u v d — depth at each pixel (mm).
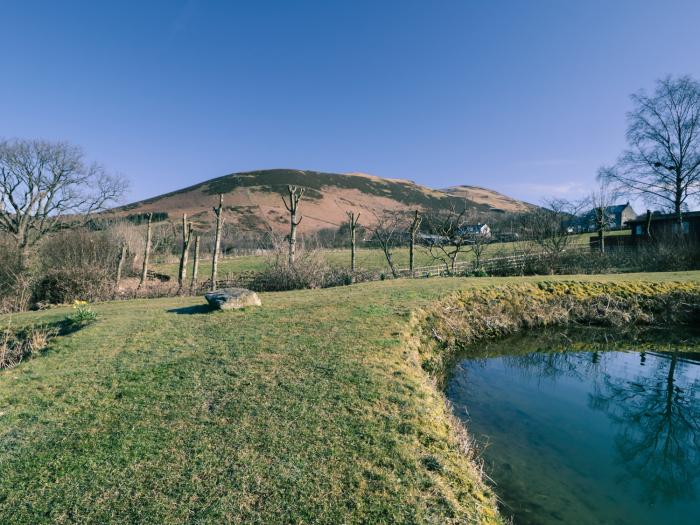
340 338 7746
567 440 6145
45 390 5844
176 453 4109
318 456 3998
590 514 4387
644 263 20641
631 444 6055
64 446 4359
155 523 3203
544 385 8508
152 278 24766
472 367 9477
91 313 10047
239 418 4750
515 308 12445
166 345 7645
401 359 6805
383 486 3582
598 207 24219
